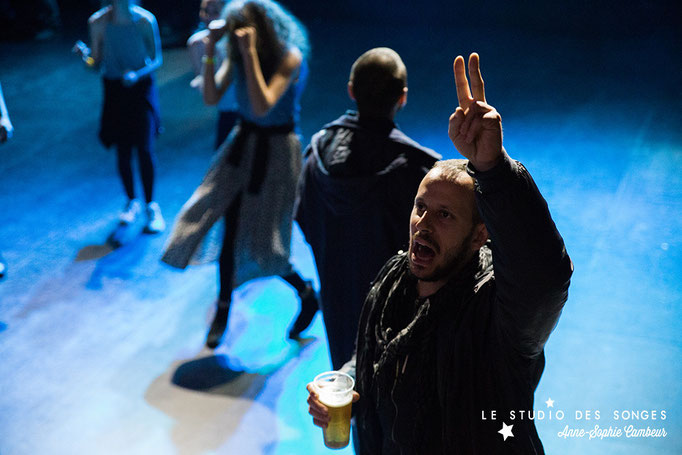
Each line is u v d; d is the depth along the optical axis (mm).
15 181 6371
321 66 10141
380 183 2467
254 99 3244
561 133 7250
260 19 3270
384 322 1604
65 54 11047
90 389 3518
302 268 4703
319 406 1715
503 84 9125
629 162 6371
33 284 4559
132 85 5004
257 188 3529
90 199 5941
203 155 6883
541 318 1325
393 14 13000
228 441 3141
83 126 7855
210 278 4609
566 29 12070
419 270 1526
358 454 1799
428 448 1544
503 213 1249
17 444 3156
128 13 4930
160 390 3498
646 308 4078
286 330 3988
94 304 4312
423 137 7344
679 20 11555
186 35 12031
